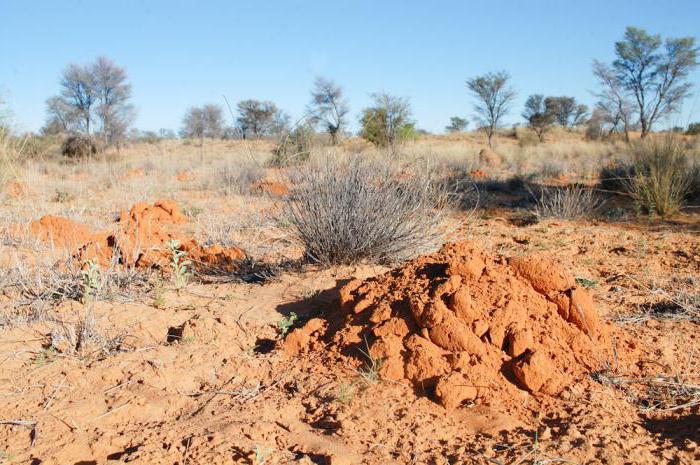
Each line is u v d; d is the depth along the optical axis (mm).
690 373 3740
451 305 3877
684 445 2916
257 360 4023
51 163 22062
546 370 3514
